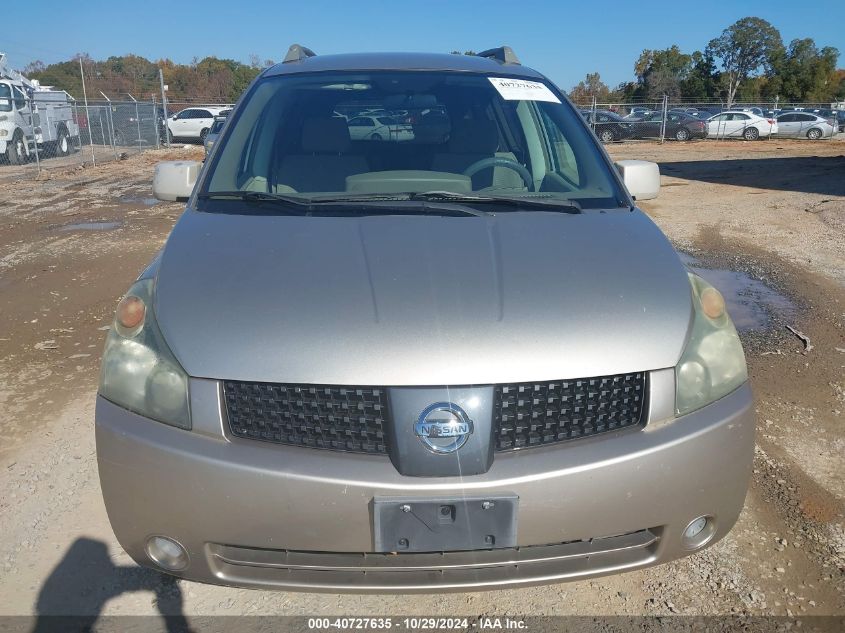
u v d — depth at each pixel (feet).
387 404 6.05
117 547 8.57
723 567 8.32
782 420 12.03
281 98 10.42
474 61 11.75
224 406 6.23
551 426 6.27
